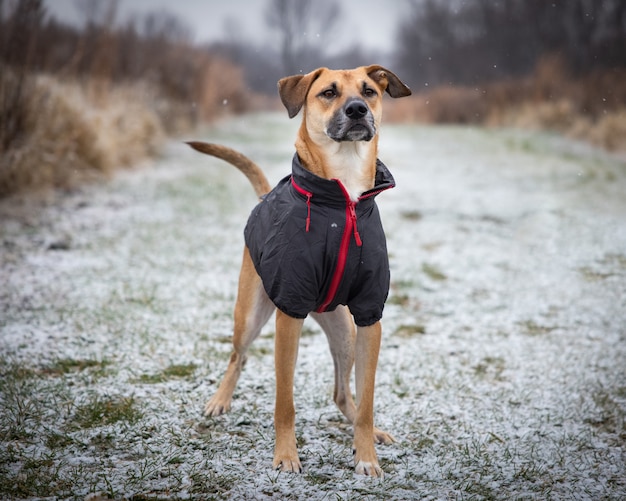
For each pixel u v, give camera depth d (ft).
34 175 25.44
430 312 16.76
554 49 94.58
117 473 9.27
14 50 27.43
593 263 20.56
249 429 10.96
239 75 83.30
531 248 22.24
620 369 13.48
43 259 19.06
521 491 9.23
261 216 10.36
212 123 58.54
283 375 9.84
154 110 46.14
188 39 61.05
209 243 21.56
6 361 12.76
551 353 14.30
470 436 10.89
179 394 11.93
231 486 9.11
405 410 11.73
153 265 19.19
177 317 15.51
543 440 10.77
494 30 114.83
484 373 13.41
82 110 31.04
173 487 9.03
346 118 9.70
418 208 27.50
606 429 11.25
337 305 10.27
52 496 8.59
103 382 12.21
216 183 31.04
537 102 67.36
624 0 84.99
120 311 15.55
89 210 24.84
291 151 42.68
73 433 10.32
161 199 27.20
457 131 62.64
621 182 32.83
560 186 32.04
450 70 124.26
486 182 33.32
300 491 9.00
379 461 10.08
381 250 9.94
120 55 48.14
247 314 11.19
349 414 11.09
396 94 11.55
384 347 14.53
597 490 9.23
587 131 52.39
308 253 9.50
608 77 61.98
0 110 25.96
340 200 9.70
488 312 16.78
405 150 45.70
